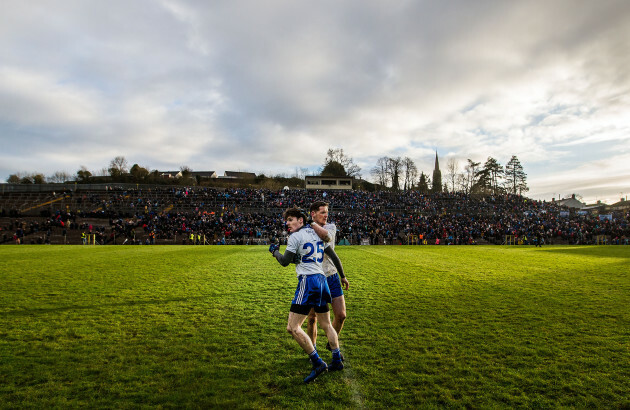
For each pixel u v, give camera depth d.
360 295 8.32
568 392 3.63
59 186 58.06
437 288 9.25
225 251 22.00
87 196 50.69
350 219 45.00
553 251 24.12
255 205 51.66
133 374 4.02
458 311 6.83
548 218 52.47
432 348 4.84
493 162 97.50
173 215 43.75
